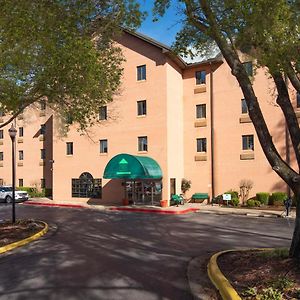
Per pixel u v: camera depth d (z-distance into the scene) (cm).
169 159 3012
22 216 2373
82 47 1201
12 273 886
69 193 3609
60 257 1068
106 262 993
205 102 3156
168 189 2970
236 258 927
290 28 713
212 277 801
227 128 3036
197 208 2694
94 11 1195
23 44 1189
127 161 2838
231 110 3027
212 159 3075
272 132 2795
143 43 3169
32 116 4381
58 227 1795
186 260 1015
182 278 819
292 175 830
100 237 1465
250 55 884
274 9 693
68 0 1123
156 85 3081
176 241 1358
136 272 876
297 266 736
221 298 672
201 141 3161
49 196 4256
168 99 3044
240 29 801
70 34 1164
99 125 3388
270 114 2809
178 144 3166
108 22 1258
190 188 3167
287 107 873
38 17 1097
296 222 816
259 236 1476
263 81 2844
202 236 1480
